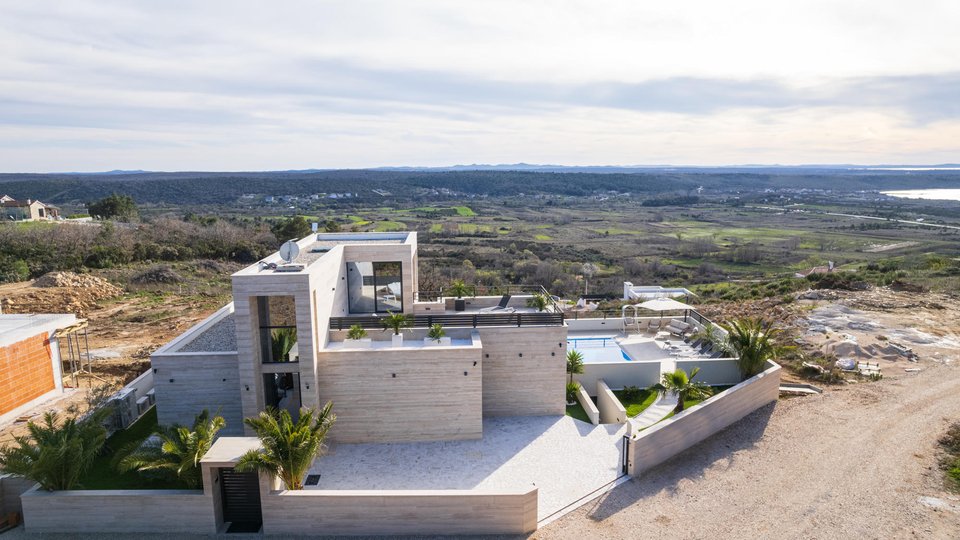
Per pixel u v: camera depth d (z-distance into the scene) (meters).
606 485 15.45
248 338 16.67
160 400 18.20
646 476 15.80
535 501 13.45
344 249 21.61
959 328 27.11
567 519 13.95
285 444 13.52
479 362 17.75
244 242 64.88
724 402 18.28
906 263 47.81
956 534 12.74
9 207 84.31
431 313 23.38
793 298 33.34
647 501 14.57
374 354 17.53
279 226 69.25
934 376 21.64
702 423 17.66
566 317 30.83
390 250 21.95
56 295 38.34
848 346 23.98
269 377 18.36
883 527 13.13
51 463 13.30
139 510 13.52
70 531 13.58
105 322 34.28
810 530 13.14
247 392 17.00
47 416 15.03
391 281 22.58
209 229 74.69
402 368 17.67
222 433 18.12
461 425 18.11
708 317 30.97
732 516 13.79
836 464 15.95
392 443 18.05
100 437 14.83
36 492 13.61
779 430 18.11
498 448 17.56
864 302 31.72
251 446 13.95
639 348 24.31
